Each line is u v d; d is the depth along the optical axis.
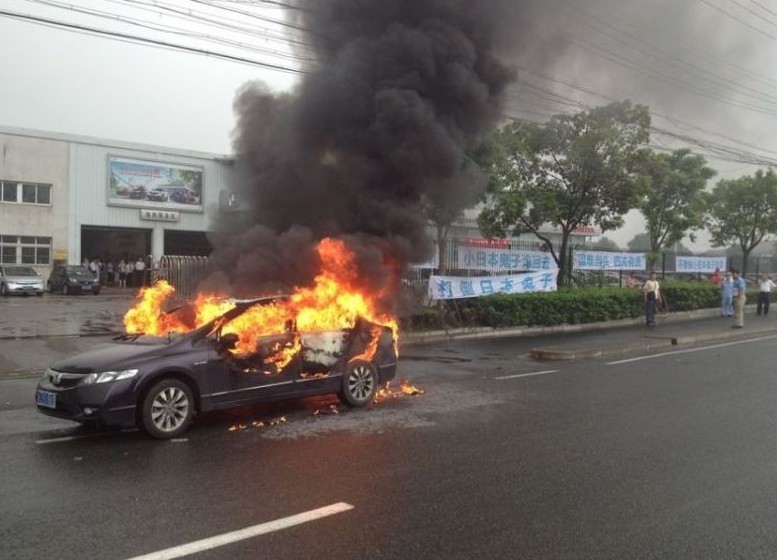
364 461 5.86
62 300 26.17
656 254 26.12
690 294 24.23
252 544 4.03
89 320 18.05
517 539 4.14
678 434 6.91
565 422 7.46
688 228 27.70
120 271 34.97
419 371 11.37
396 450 6.23
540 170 20.64
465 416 7.76
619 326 20.12
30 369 10.70
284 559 3.82
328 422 7.42
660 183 23.16
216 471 5.55
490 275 19.94
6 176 30.69
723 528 4.34
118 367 6.45
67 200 32.16
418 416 7.75
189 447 6.33
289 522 4.39
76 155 32.28
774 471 5.61
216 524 4.35
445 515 4.55
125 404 6.40
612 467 5.71
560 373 11.20
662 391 9.48
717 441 6.62
